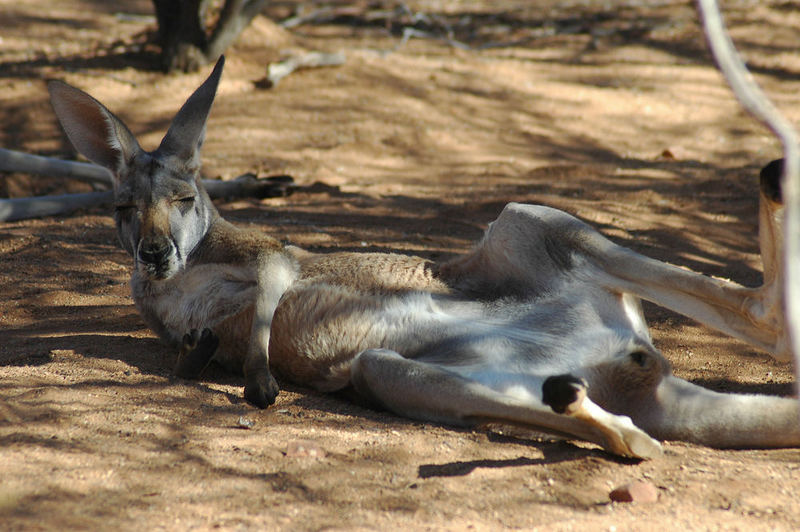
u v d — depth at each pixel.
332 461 7.53
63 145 25.70
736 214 19.53
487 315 9.52
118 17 41.47
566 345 9.05
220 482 7.02
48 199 19.84
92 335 11.88
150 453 7.50
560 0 46.03
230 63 31.84
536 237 9.57
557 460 7.71
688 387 8.66
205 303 10.55
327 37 38.00
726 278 15.26
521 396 8.81
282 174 23.95
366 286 9.83
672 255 16.44
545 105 30.30
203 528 6.24
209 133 26.70
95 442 7.67
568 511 6.76
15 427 7.91
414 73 32.50
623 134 28.20
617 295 9.26
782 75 32.91
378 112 28.52
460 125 28.17
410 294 9.68
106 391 9.16
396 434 8.23
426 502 6.82
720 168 24.38
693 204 20.33
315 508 6.67
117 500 6.60
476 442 8.10
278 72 30.47
